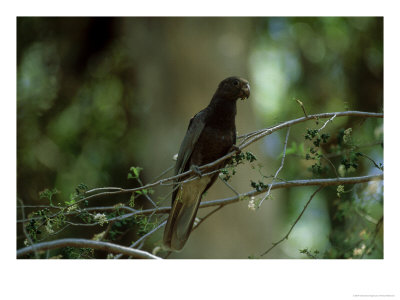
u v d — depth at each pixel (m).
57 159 15.68
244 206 12.72
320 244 14.47
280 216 15.05
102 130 16.67
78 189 6.39
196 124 8.27
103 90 17.17
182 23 13.30
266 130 6.78
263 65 16.88
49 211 6.29
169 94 13.23
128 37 15.05
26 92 16.09
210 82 13.09
